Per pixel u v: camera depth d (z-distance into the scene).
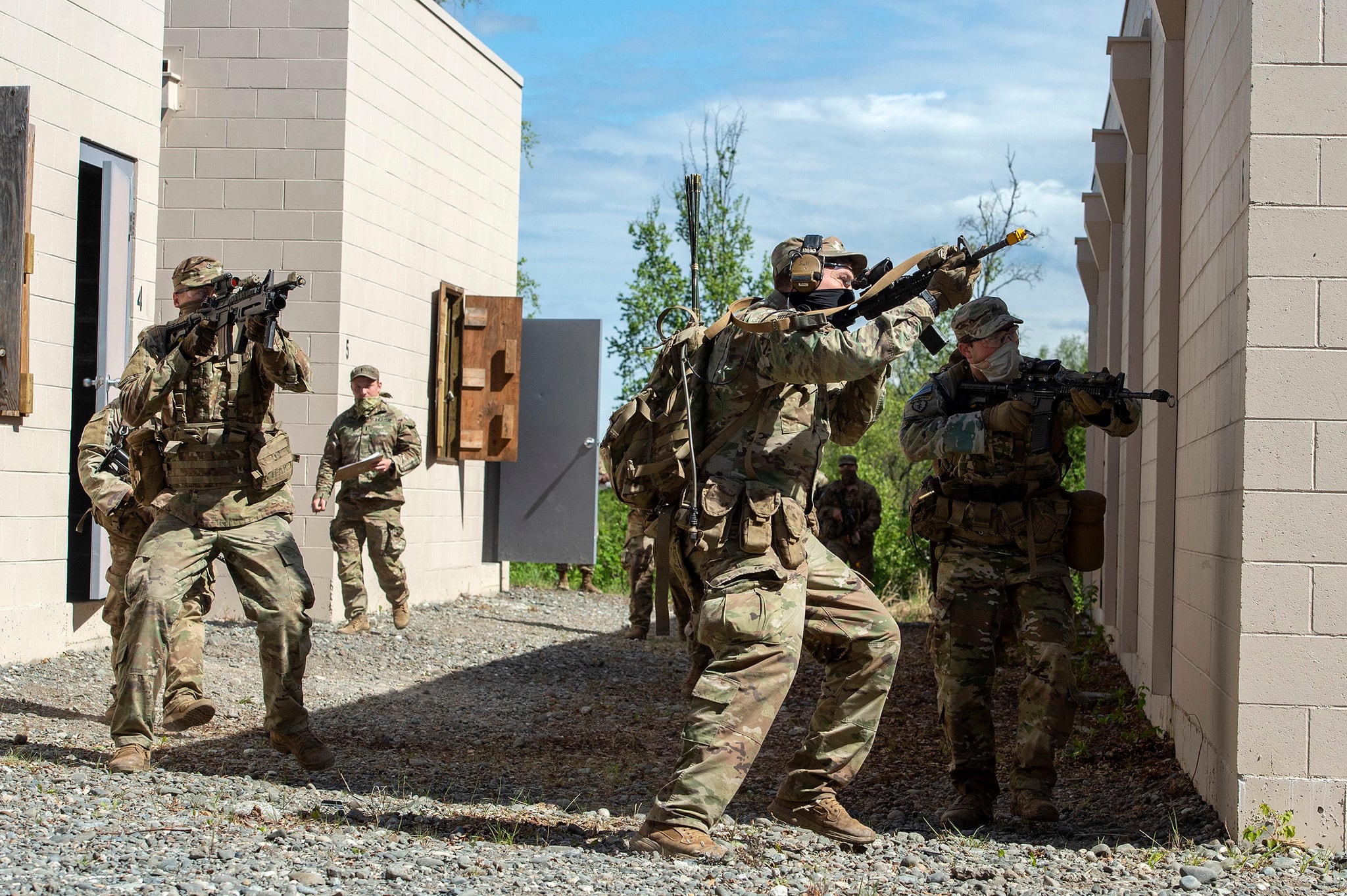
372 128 12.20
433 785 5.56
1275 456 4.64
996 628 5.38
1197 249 6.20
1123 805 5.55
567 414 14.45
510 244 16.14
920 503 5.56
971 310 5.43
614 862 3.92
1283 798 4.60
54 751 5.63
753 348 4.11
